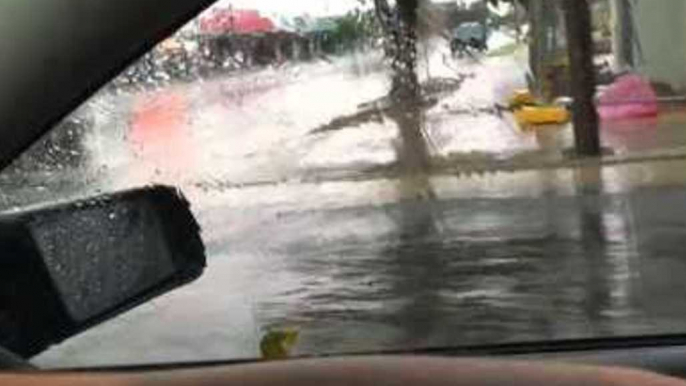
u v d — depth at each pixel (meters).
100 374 0.89
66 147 1.71
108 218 1.78
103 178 1.76
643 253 1.91
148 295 1.82
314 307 1.89
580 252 1.91
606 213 1.91
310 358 0.89
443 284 1.91
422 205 1.91
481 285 1.91
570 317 1.91
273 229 1.87
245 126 1.83
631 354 1.87
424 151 1.89
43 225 1.74
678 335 1.88
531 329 1.90
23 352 1.74
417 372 0.80
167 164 1.81
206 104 1.79
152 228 1.82
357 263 1.89
